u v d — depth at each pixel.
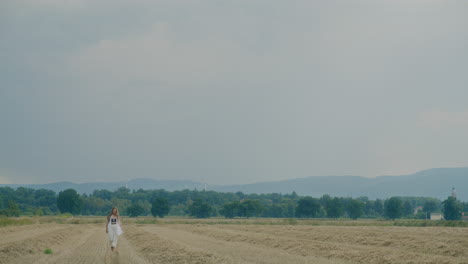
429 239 29.69
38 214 147.88
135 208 174.50
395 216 165.62
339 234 37.81
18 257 22.61
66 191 172.75
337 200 167.12
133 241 35.44
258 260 21.44
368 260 20.95
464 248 24.39
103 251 26.22
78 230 52.38
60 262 20.58
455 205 150.12
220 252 25.28
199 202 178.12
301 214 172.88
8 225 57.16
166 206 169.25
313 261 21.05
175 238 38.31
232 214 173.88
